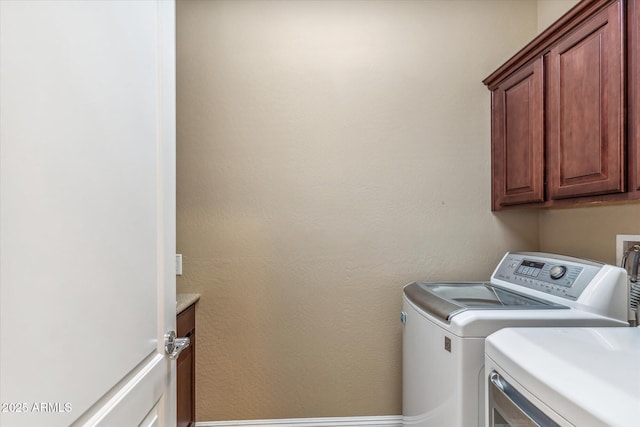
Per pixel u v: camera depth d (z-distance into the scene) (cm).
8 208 42
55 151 50
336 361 198
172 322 98
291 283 197
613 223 152
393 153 200
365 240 199
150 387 82
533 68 158
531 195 160
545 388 74
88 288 57
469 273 200
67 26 53
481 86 201
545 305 133
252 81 196
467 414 114
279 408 196
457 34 201
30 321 45
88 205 57
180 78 194
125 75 71
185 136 194
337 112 198
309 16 198
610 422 59
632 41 109
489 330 115
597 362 81
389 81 200
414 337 158
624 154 112
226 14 195
